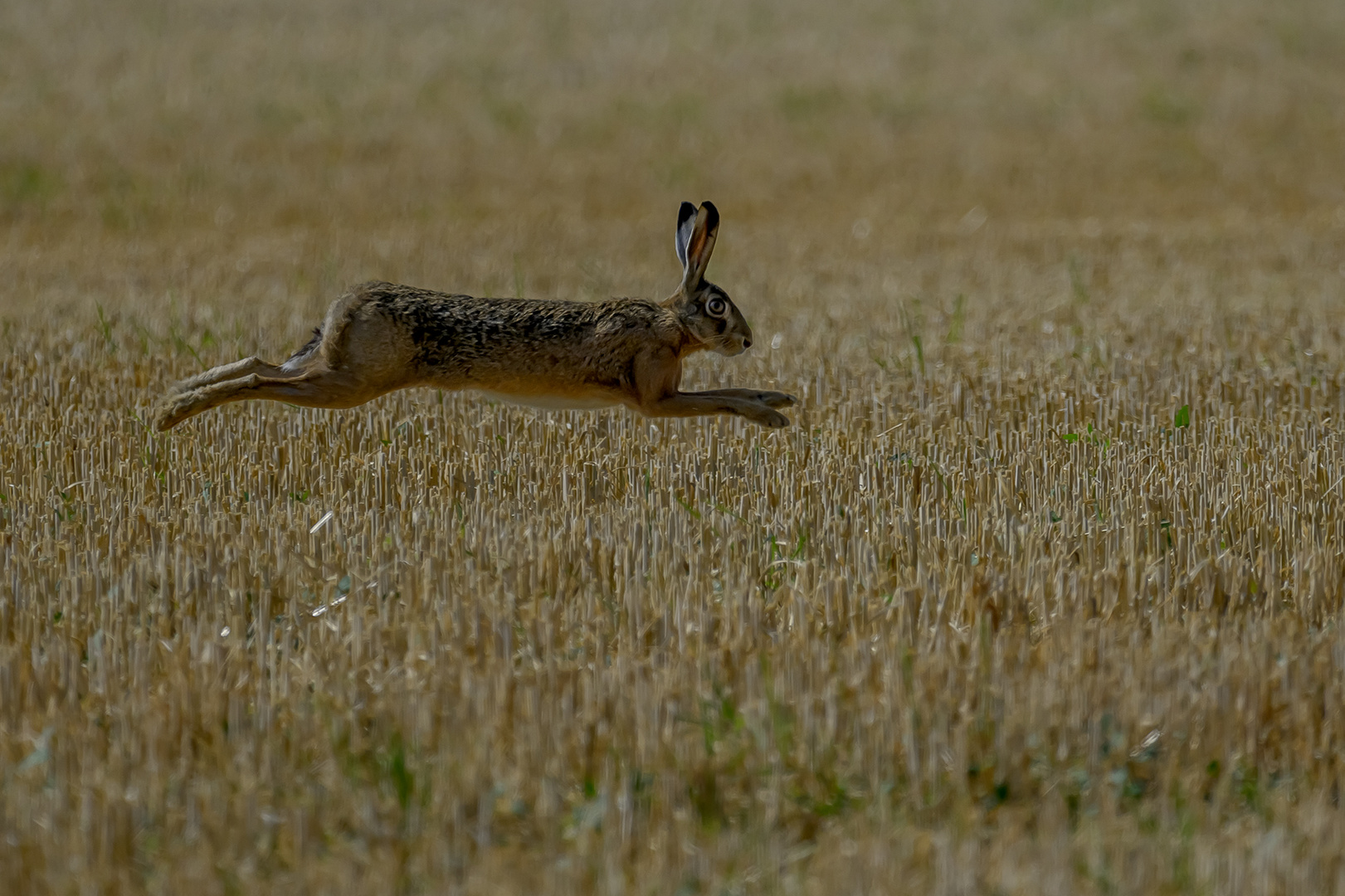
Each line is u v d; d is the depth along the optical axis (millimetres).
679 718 11609
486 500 17375
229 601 14281
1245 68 69062
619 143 60781
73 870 9781
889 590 14648
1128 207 50938
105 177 54250
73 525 16453
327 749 11258
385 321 17594
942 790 10797
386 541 15789
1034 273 38375
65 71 66875
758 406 18516
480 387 18062
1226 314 30922
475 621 13414
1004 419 21844
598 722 11680
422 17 77938
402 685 12211
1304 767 11125
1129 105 64312
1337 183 53375
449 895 9406
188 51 70688
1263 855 9727
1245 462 19047
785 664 12375
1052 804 10344
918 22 77062
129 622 13766
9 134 58375
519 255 43000
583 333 17953
